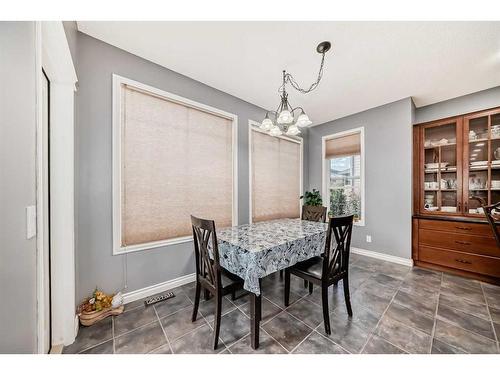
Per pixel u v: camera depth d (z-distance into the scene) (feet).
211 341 4.59
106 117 5.82
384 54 6.32
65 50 3.93
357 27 5.24
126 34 5.51
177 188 7.27
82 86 5.43
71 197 4.60
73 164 4.67
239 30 5.36
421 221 8.93
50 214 4.42
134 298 6.27
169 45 5.94
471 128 8.38
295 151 12.71
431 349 4.30
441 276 7.97
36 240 2.63
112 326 5.11
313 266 5.65
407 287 7.09
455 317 5.39
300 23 5.13
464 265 7.81
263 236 5.88
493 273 7.20
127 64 6.20
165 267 6.96
